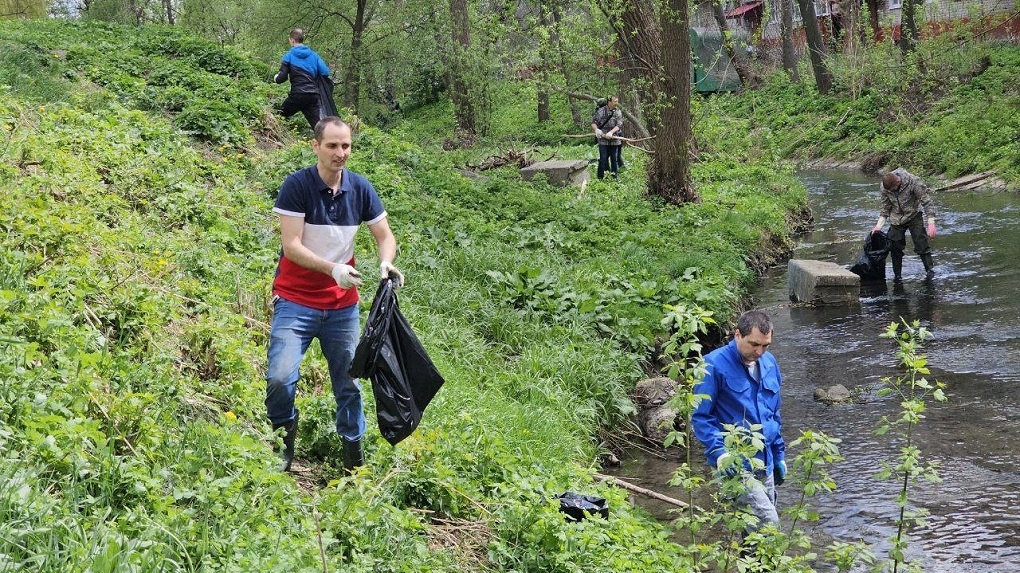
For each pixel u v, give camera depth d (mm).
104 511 3938
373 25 33562
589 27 18953
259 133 14773
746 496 5461
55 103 11648
